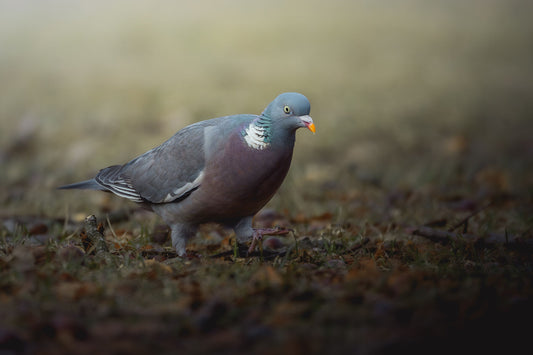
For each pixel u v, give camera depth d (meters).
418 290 6.35
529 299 5.98
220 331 5.46
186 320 5.62
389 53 30.47
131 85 23.98
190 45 30.66
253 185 7.78
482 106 22.66
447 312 5.77
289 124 7.54
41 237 8.98
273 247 8.70
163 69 26.58
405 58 29.61
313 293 6.17
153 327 5.50
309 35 33.12
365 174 14.20
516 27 37.06
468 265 7.46
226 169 7.75
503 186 13.05
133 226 10.12
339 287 6.54
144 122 19.56
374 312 5.77
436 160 16.14
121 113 20.25
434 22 37.59
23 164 15.59
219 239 9.50
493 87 25.64
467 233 9.05
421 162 15.88
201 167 7.91
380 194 12.80
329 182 13.66
